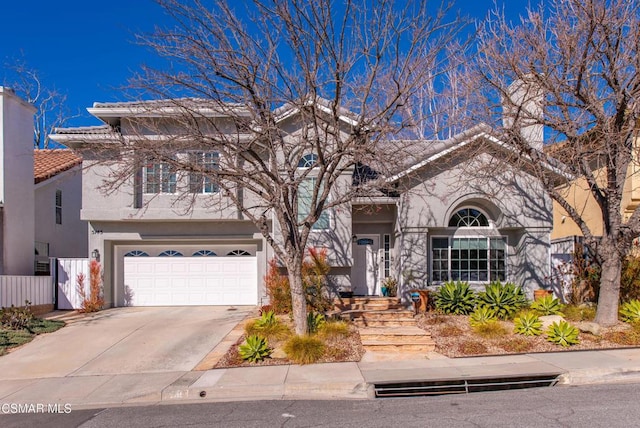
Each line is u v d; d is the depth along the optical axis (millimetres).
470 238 15516
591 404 7238
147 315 15008
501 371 9023
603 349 10336
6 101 15867
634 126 11508
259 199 15766
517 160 13133
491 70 12383
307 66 10617
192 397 8484
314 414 7234
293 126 15188
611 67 11242
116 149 11570
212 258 17000
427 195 14586
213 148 11555
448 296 13773
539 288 14461
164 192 15781
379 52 11031
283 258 11305
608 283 11617
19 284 14812
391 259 16516
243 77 10625
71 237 20688
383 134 11188
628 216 15953
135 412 7715
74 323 13961
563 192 17047
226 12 10953
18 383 9367
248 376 9141
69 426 7078
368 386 8477
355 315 13492
